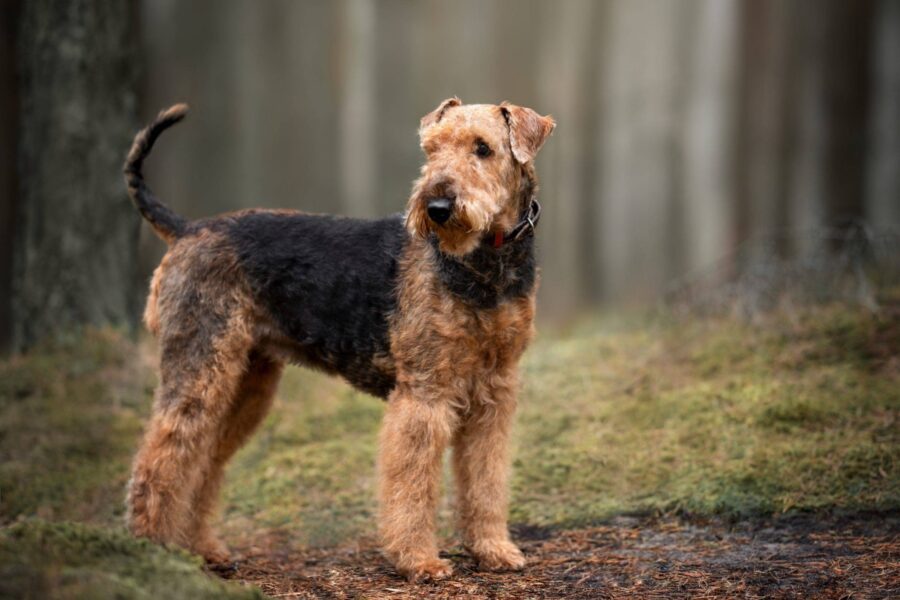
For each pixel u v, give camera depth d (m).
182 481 4.27
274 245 4.46
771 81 13.62
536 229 4.31
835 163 13.11
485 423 4.26
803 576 3.74
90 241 7.23
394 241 4.32
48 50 7.12
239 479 5.70
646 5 14.53
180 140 14.75
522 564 4.14
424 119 4.57
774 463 4.90
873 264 7.24
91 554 2.94
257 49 14.99
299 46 15.06
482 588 3.85
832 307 6.75
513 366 4.27
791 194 13.43
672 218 14.44
